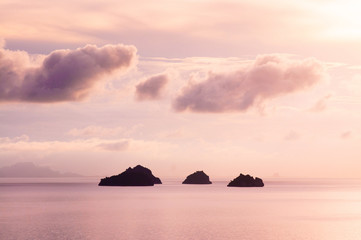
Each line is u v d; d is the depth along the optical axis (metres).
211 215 142.38
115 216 138.00
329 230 107.25
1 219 130.38
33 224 117.25
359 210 164.38
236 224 118.12
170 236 97.00
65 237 95.56
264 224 118.69
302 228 110.62
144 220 126.75
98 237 95.62
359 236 97.81
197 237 95.75
